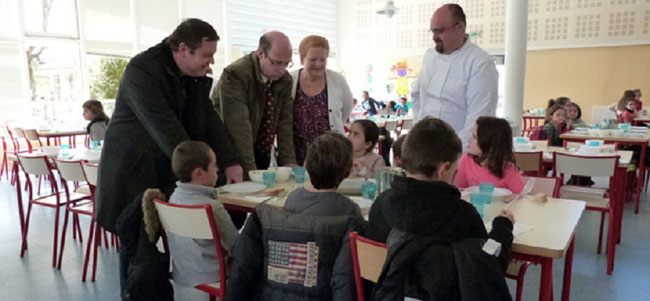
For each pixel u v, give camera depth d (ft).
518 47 19.35
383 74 38.34
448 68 9.29
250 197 6.47
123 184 6.48
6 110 21.45
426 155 4.25
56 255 9.96
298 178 7.38
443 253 3.76
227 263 5.96
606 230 12.16
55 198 10.74
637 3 28.19
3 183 18.89
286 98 8.87
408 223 4.07
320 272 4.66
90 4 23.58
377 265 4.29
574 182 15.61
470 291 3.61
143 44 25.86
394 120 23.71
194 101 7.04
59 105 23.52
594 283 9.00
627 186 15.15
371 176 8.45
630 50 28.81
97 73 25.09
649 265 9.88
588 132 16.12
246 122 8.01
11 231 12.56
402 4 36.65
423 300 3.78
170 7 26.99
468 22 33.83
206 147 6.04
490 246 3.89
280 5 34.86
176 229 5.68
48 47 22.93
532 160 10.87
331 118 9.49
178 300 8.43
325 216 4.76
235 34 31.42
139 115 6.31
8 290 8.89
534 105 32.32
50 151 12.14
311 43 8.68
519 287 6.32
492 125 7.16
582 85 30.50
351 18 39.63
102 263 10.20
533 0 31.40
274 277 4.80
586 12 29.76
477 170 7.35
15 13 21.24
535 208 5.87
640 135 15.19
